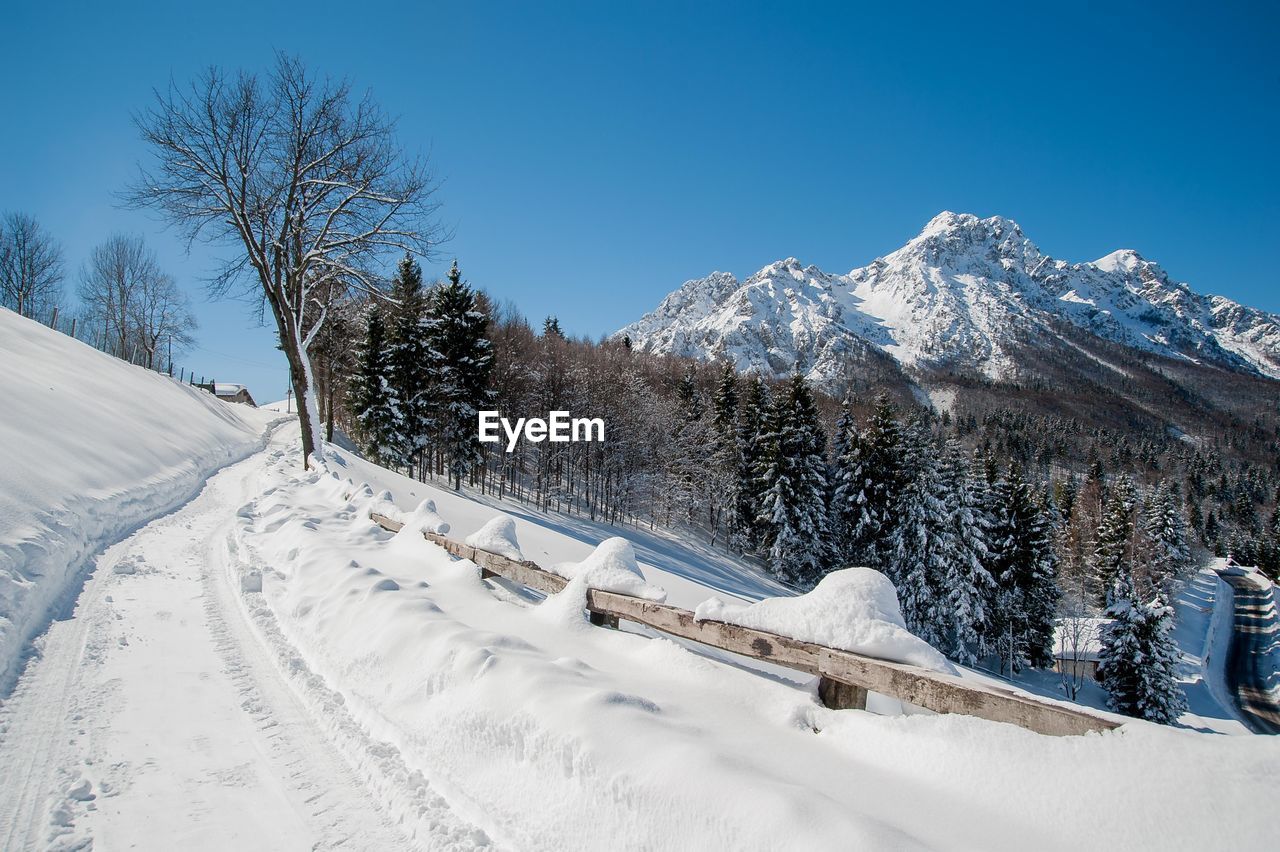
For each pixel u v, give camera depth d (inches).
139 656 177.5
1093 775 88.1
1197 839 76.7
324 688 160.4
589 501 1784.0
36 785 116.3
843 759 108.6
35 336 684.7
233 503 478.3
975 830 87.0
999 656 1418.6
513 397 1786.4
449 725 127.2
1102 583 2025.1
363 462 928.9
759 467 1705.2
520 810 105.9
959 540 1326.3
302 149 632.4
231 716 147.9
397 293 1425.9
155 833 105.1
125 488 384.2
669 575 636.7
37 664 166.4
